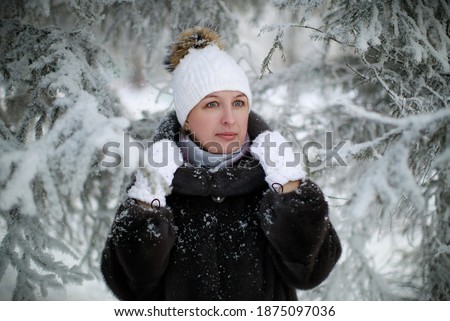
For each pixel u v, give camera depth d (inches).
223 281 54.5
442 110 55.7
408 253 104.0
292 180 52.6
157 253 50.7
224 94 54.5
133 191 53.1
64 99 63.4
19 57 77.3
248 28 133.0
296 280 53.9
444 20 70.1
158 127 62.4
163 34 112.3
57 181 65.8
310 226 49.8
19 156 51.8
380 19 65.5
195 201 56.6
